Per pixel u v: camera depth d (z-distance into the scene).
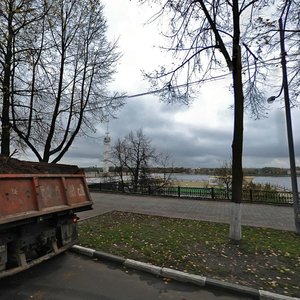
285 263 5.73
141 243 6.96
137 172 27.75
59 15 11.87
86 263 5.82
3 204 4.30
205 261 5.75
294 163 8.88
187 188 18.27
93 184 22.36
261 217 11.33
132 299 4.26
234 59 7.62
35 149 13.72
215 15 8.20
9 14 9.60
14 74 11.85
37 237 5.16
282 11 7.67
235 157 7.49
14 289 4.50
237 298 4.40
